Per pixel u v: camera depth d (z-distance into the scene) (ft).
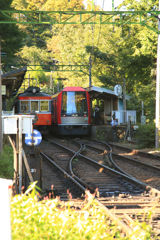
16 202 44.45
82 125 295.89
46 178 123.03
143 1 258.57
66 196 92.84
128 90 513.45
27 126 81.25
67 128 294.25
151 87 301.22
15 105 312.29
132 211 76.84
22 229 37.93
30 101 290.97
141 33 260.42
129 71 324.39
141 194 94.89
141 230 46.19
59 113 295.69
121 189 102.37
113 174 125.08
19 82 286.25
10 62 350.23
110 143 263.90
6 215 26.40
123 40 300.40
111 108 362.12
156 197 89.51
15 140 84.33
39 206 45.03
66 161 169.89
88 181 116.67
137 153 194.70
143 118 323.98
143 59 299.17
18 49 326.44
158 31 201.36
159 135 202.49
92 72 461.37
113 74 448.24
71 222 43.75
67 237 38.91
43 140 311.47
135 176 126.93
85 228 41.68
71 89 297.94
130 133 277.64
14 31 296.92
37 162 89.30
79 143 257.75
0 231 25.08
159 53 209.46
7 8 276.21
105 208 74.18
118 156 178.70
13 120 81.61
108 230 56.54
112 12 177.37
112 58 424.87
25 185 86.22
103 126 303.27
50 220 42.52
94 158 181.27
